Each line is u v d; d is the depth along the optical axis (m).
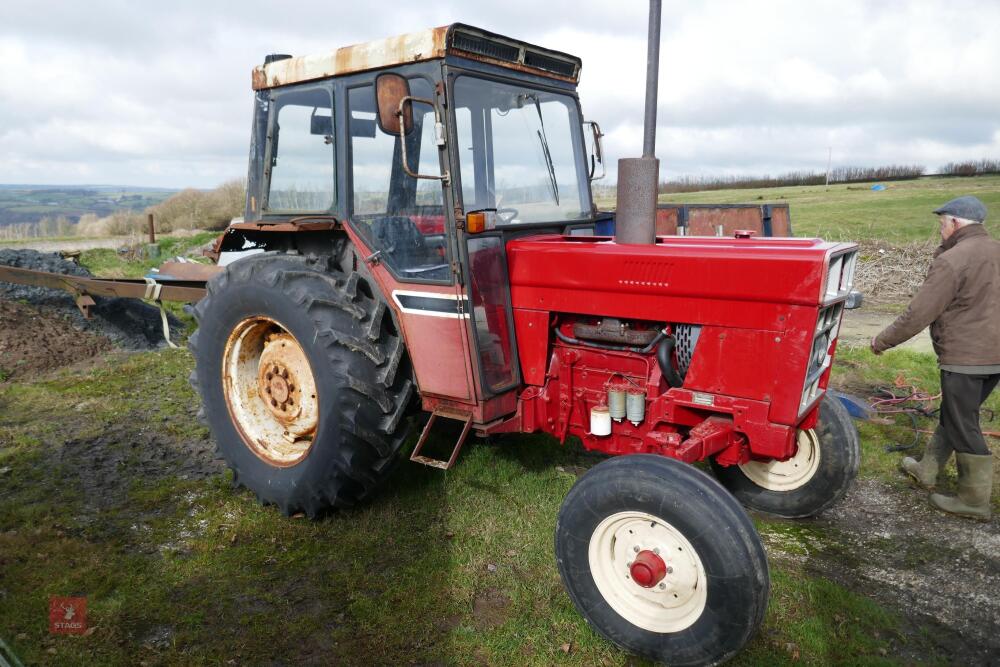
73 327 6.46
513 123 3.26
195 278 6.10
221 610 2.70
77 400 4.97
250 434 3.56
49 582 2.83
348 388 3.01
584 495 2.49
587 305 2.95
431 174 2.97
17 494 3.57
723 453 2.87
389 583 2.87
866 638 2.60
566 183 3.61
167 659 2.42
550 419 3.20
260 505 3.52
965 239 3.40
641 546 2.45
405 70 2.94
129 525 3.31
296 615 2.67
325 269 3.26
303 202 3.50
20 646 2.45
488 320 3.00
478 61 2.97
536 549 3.10
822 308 2.50
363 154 3.19
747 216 7.12
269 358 3.47
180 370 5.75
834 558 3.20
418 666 2.41
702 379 2.75
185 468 3.96
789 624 2.65
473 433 4.22
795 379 2.54
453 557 3.03
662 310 2.78
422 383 3.19
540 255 3.03
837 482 3.39
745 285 2.57
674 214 6.70
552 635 2.58
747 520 2.26
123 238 19.06
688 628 2.33
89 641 2.50
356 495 3.29
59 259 7.46
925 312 3.40
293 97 3.44
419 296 3.05
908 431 4.58
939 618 2.76
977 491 3.49
